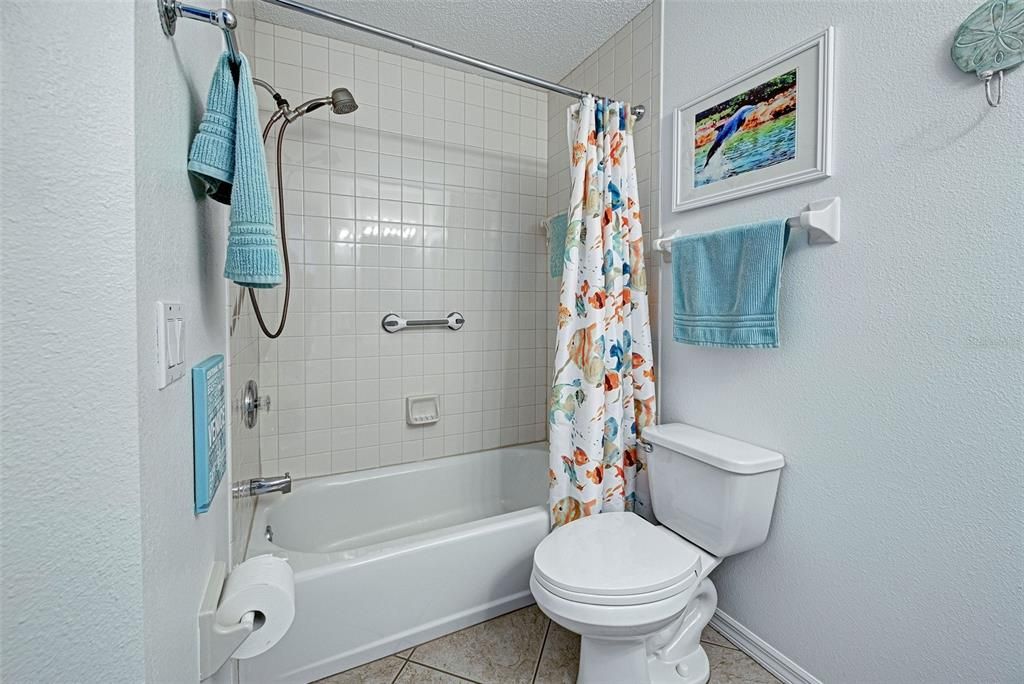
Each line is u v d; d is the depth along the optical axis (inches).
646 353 64.5
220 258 37.4
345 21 48.1
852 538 44.0
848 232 43.6
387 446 82.7
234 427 45.9
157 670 19.5
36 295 16.1
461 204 87.4
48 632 16.8
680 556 46.8
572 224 61.9
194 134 27.5
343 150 76.6
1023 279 33.1
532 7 67.7
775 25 49.6
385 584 53.9
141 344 17.8
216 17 22.8
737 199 54.5
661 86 65.4
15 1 15.5
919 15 38.1
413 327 84.1
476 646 56.4
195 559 27.2
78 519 16.8
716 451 50.9
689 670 50.7
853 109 42.8
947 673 37.6
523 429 96.3
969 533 36.1
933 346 38.0
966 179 35.8
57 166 16.2
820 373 46.5
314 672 50.3
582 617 41.6
